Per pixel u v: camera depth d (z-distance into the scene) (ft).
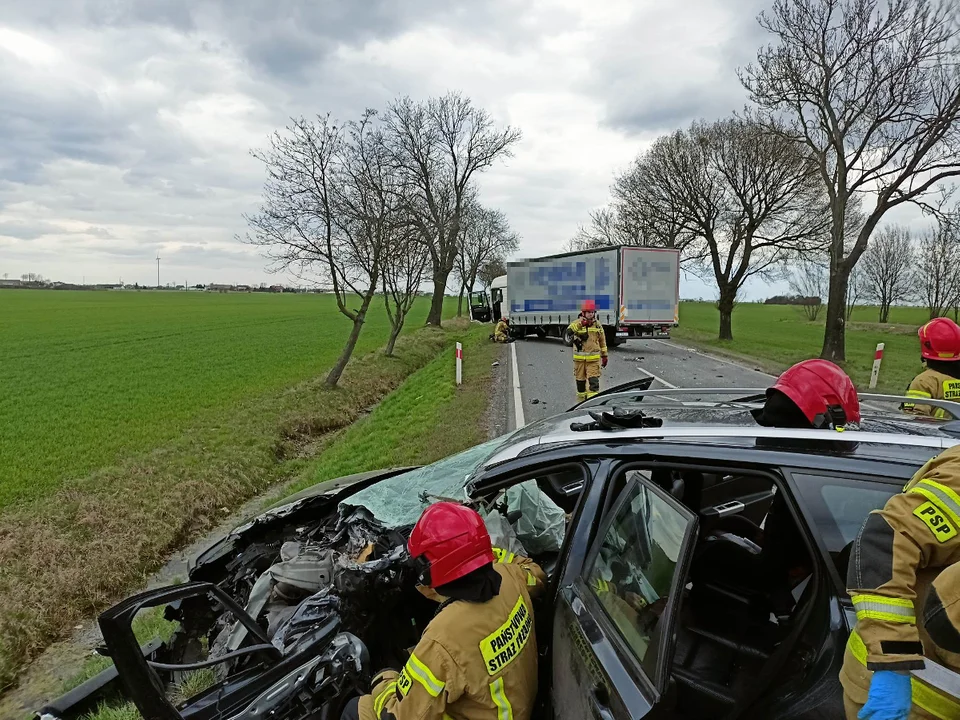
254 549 12.25
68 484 27.91
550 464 8.11
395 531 10.64
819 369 7.44
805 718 5.51
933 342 13.05
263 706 7.67
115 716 11.08
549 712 7.04
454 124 112.68
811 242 80.69
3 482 28.94
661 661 5.00
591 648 6.20
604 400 11.13
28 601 18.21
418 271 72.38
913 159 47.80
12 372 67.21
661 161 88.33
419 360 75.31
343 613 9.07
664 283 73.77
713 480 10.74
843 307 56.95
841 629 5.64
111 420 42.34
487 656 6.27
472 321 154.61
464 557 6.43
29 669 16.35
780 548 8.39
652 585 5.82
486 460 9.66
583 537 7.38
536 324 82.99
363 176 51.47
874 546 4.96
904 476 5.80
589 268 75.66
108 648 6.63
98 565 20.48
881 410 8.91
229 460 31.42
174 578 21.09
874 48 47.70
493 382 47.03
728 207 86.69
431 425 33.19
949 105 43.83
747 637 8.17
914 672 4.67
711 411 8.83
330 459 30.73
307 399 46.47
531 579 8.08
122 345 97.50
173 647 11.39
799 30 50.26
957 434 6.98
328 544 11.37
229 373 64.95
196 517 25.64
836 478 6.11
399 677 6.48
